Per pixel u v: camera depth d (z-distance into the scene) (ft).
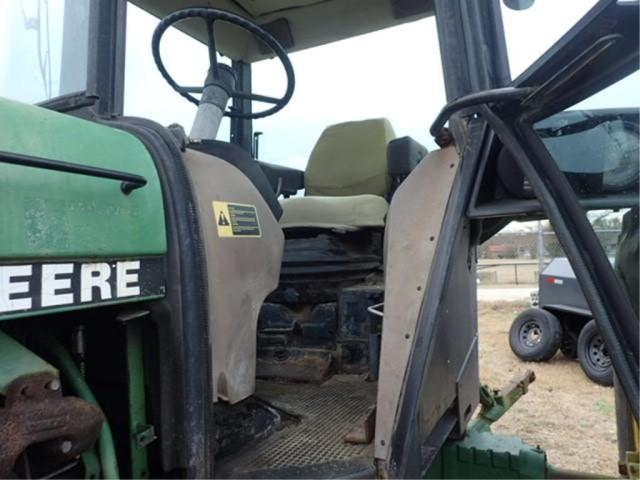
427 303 4.15
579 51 3.20
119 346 3.59
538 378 17.63
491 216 4.16
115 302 3.20
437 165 4.43
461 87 4.28
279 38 8.45
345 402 5.86
